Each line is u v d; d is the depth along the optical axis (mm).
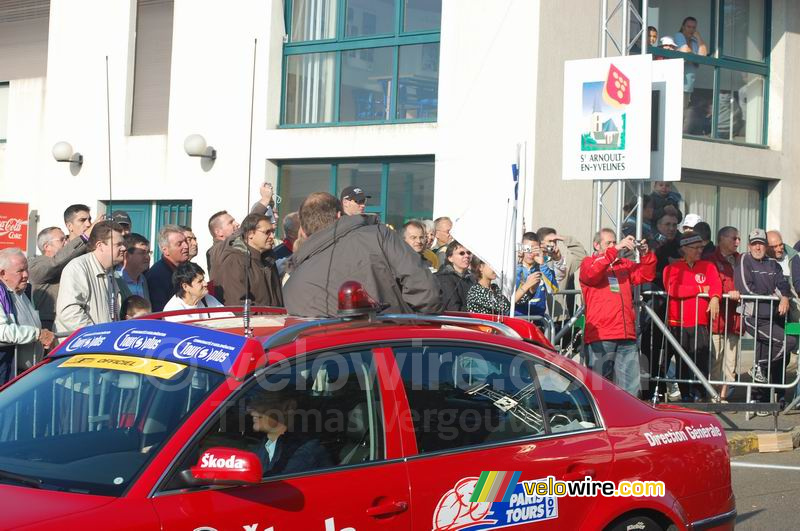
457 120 12789
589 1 12664
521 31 12250
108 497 3229
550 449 4219
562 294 10094
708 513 4727
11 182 17312
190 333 3885
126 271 7539
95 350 4020
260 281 7309
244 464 3215
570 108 9859
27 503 3172
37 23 17562
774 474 7934
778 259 11789
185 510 3244
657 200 12906
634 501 4414
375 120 13781
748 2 14781
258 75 14289
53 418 3750
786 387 9742
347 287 4168
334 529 3557
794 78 15008
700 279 10078
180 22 15062
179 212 15234
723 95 14508
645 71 9461
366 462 3750
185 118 14969
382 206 13617
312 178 14188
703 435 4801
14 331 6277
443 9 13000
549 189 12234
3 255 6535
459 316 4984
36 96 17141
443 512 3840
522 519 4082
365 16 13906
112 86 15742
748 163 14453
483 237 7922
